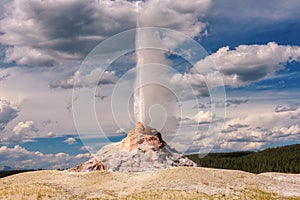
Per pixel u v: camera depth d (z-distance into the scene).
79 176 66.25
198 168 67.12
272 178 66.88
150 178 61.69
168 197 48.66
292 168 159.62
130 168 71.75
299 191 57.84
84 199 49.72
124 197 51.06
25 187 55.66
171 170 65.06
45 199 48.03
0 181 68.44
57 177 67.94
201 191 53.09
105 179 63.78
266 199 50.34
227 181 59.53
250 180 61.94
